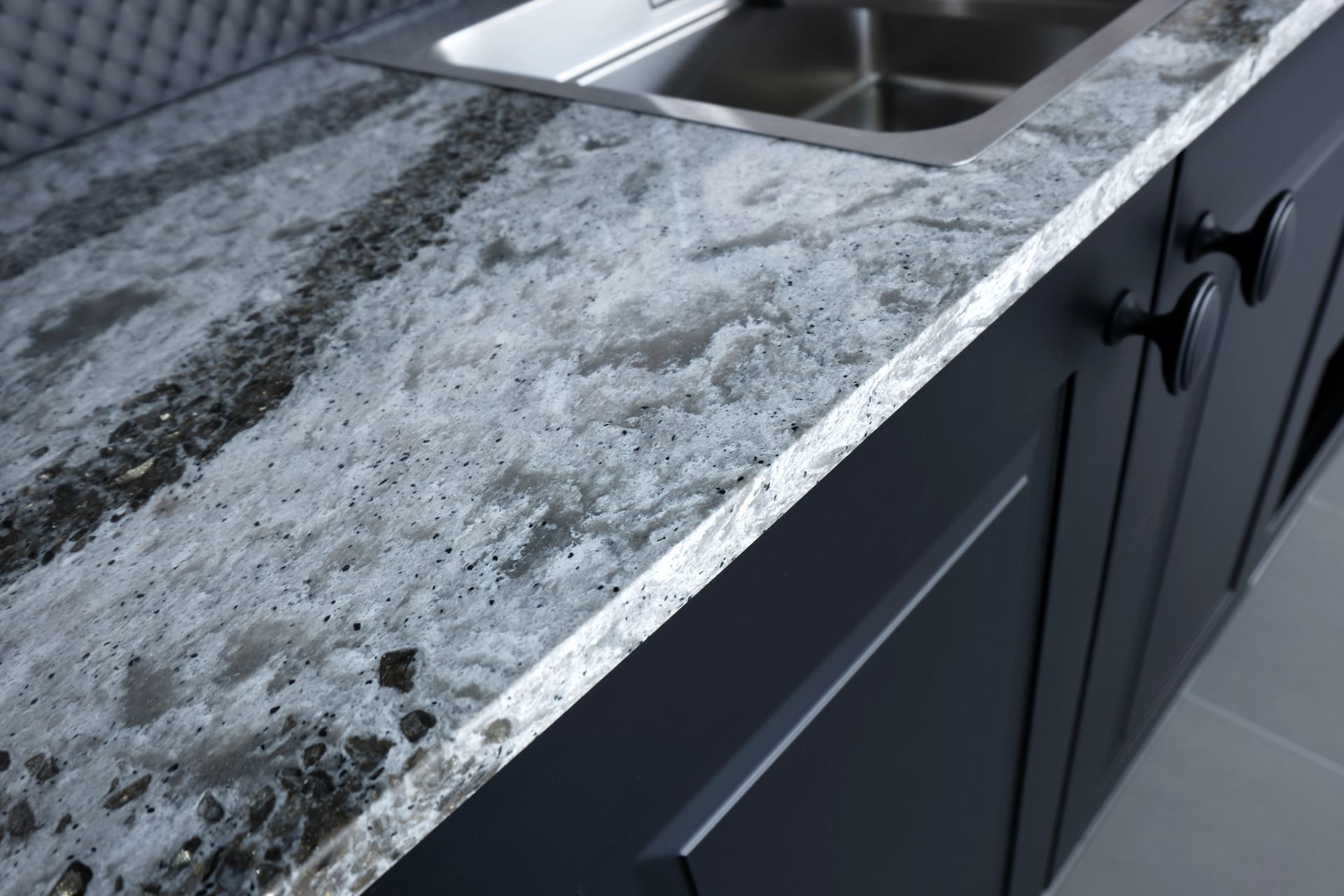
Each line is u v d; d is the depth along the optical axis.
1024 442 0.61
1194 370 0.64
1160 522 0.92
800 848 0.58
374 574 0.35
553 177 0.61
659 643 0.39
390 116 0.77
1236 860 1.18
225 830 0.29
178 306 0.56
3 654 0.35
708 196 0.55
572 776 0.38
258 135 0.79
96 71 0.86
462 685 0.31
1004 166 0.52
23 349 0.54
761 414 0.39
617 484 0.37
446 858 0.35
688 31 1.13
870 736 0.59
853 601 0.51
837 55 1.17
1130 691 1.09
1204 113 0.57
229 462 0.43
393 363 0.47
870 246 0.47
